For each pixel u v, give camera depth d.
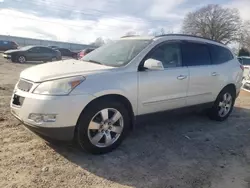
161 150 4.09
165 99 4.43
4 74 12.19
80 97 3.43
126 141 4.34
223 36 65.94
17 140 4.01
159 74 4.28
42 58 21.50
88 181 3.12
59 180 3.08
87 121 3.55
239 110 7.07
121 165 3.54
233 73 5.75
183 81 4.64
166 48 4.55
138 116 4.16
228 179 3.37
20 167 3.28
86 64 4.15
